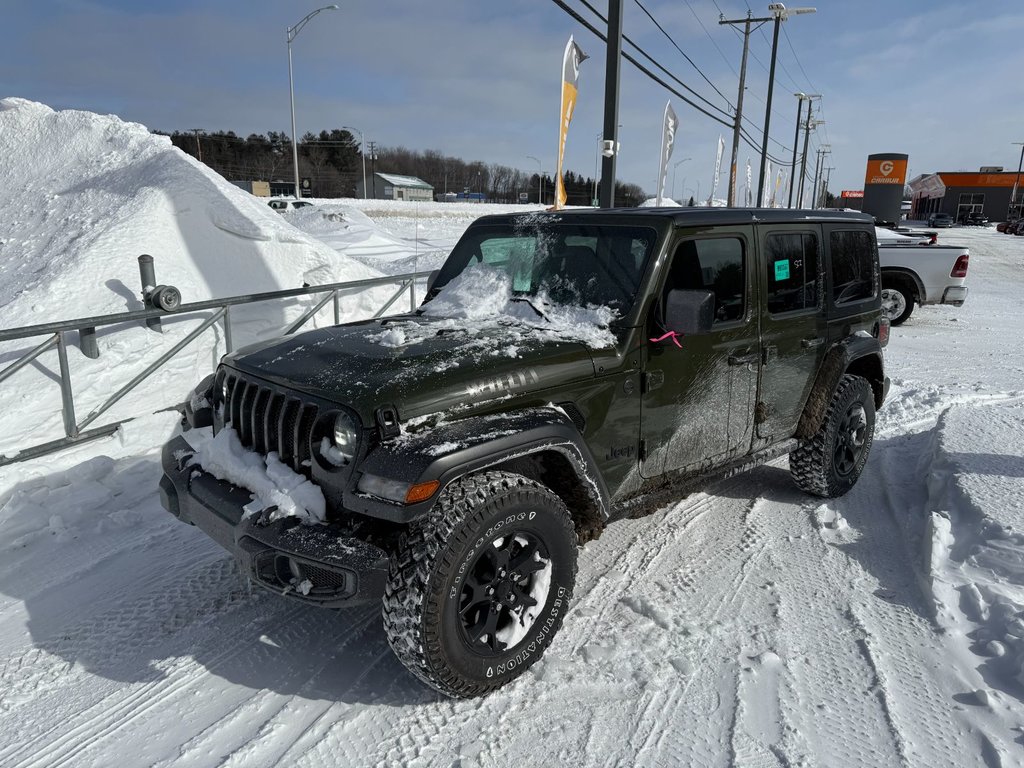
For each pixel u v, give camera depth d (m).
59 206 8.16
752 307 3.81
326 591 2.57
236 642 3.16
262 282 7.36
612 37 11.66
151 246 6.83
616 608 3.38
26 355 4.83
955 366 9.09
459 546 2.51
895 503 4.62
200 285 6.85
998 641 3.03
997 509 3.91
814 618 3.32
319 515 2.65
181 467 3.16
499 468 2.87
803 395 4.30
